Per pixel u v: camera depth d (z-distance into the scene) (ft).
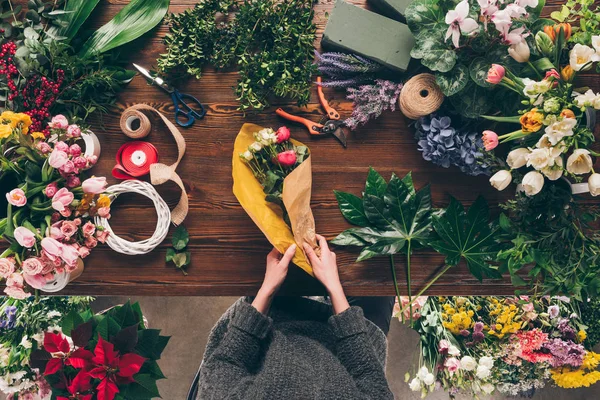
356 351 4.33
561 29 4.35
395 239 5.26
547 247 4.99
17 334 6.65
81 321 5.31
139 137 5.42
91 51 5.36
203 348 9.20
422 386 6.74
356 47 5.13
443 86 4.86
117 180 5.50
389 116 5.46
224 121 5.49
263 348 4.67
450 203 5.25
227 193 5.49
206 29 5.24
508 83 4.53
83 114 5.44
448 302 6.85
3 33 5.30
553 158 4.16
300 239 5.03
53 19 5.31
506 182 4.53
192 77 5.48
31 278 4.72
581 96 4.10
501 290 5.45
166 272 5.47
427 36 4.85
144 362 5.27
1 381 6.31
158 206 5.28
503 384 7.05
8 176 5.04
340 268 5.43
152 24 5.41
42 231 4.77
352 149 5.47
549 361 6.55
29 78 5.15
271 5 5.20
